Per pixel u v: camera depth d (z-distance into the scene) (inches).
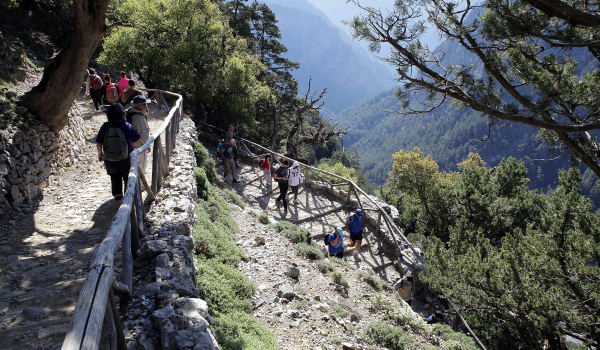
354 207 580.1
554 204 491.8
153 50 825.5
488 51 391.5
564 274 365.7
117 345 117.5
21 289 152.1
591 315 332.5
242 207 481.7
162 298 158.4
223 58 982.4
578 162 427.8
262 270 309.1
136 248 189.3
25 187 270.1
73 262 178.9
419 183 1126.4
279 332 230.7
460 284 399.9
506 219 759.1
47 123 327.6
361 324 280.5
